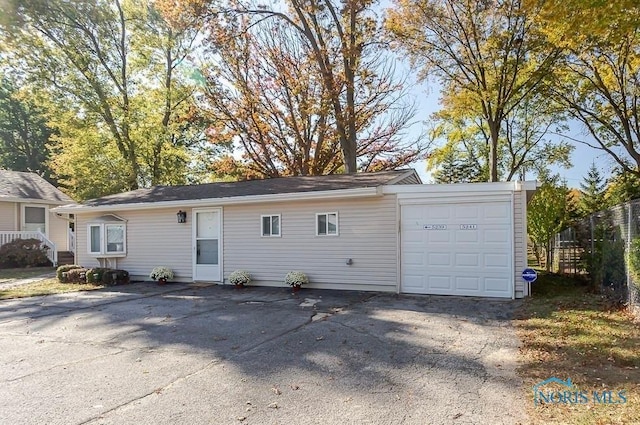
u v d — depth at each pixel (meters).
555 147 24.38
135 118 22.11
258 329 6.61
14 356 5.34
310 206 10.98
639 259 6.75
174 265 12.82
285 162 22.80
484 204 9.27
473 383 4.18
